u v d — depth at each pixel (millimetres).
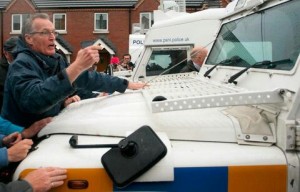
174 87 2520
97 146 1677
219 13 6113
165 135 1721
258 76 2139
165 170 1562
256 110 1830
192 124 1765
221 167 1583
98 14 31141
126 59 13312
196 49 4891
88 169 1580
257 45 2359
